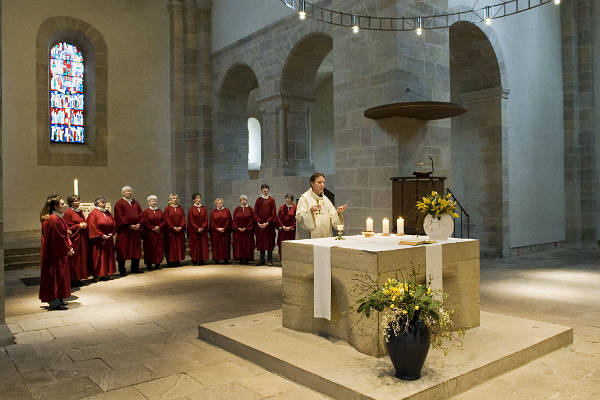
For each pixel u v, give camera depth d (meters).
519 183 12.72
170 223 11.12
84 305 7.37
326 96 20.45
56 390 4.10
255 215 11.41
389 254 4.38
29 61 13.51
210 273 10.20
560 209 14.14
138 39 15.32
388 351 3.87
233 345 4.98
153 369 4.57
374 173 9.64
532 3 13.26
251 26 14.02
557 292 7.85
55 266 7.01
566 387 3.99
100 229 9.43
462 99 12.80
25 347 5.31
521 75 12.82
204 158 15.51
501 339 4.80
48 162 13.73
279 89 13.14
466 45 12.01
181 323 6.26
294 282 5.27
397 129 9.20
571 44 14.19
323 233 5.97
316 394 3.93
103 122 14.66
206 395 3.94
